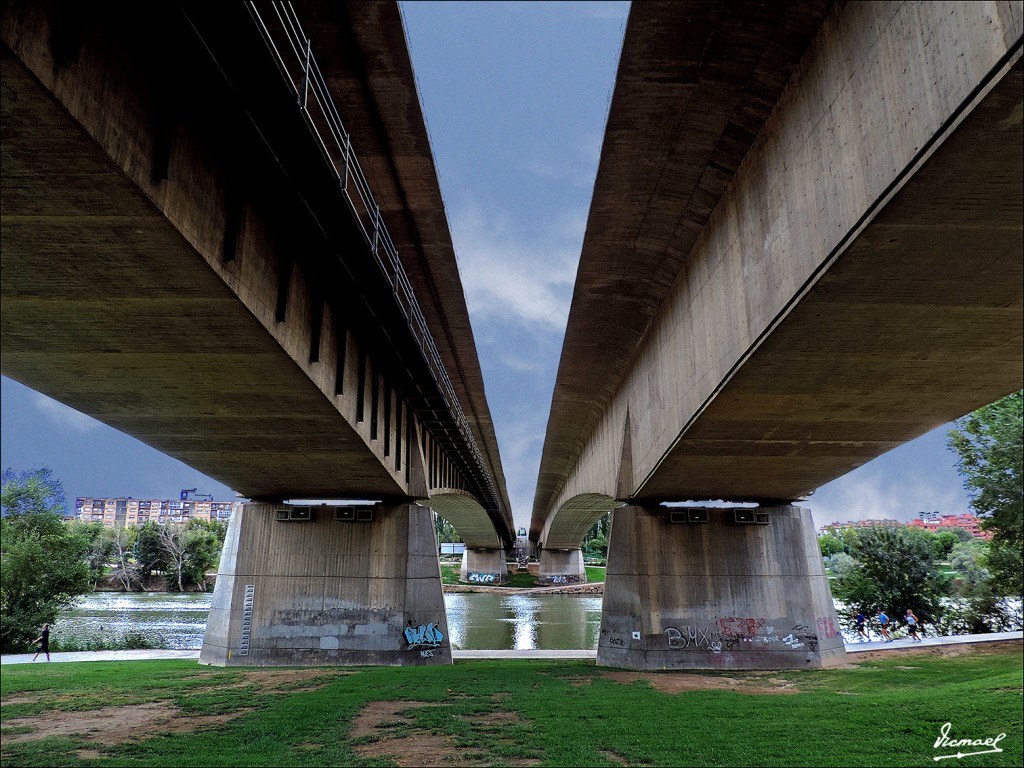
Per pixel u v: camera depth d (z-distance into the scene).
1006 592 40.66
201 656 29.48
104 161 7.77
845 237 10.24
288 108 9.52
